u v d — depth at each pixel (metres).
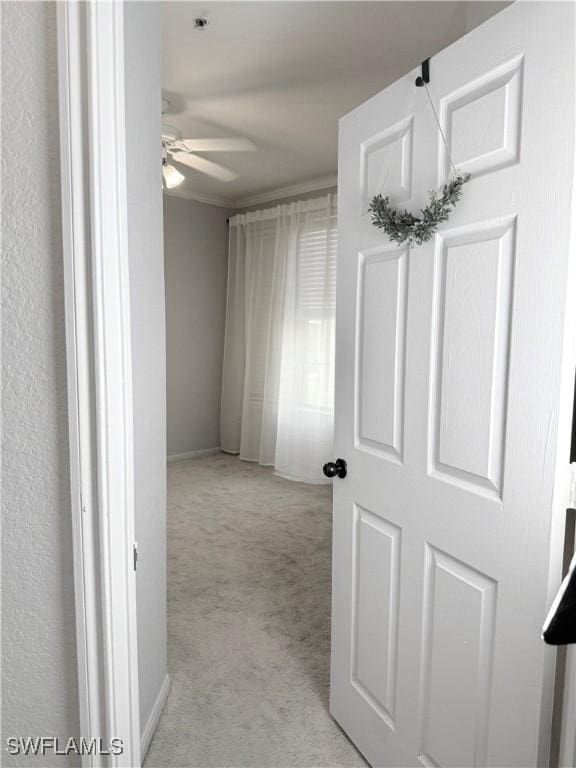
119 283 0.86
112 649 0.90
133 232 1.55
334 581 1.81
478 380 1.21
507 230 1.13
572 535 1.19
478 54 1.18
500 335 1.15
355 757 1.70
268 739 1.77
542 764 1.10
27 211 0.86
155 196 1.77
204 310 5.52
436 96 1.30
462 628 1.28
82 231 0.82
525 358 1.09
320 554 3.24
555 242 1.03
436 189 1.31
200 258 5.42
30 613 0.93
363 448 1.64
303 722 1.85
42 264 0.87
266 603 2.66
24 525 0.91
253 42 2.44
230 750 1.71
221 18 2.25
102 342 0.84
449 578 1.31
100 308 0.84
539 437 1.07
